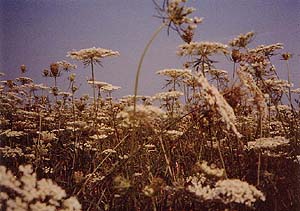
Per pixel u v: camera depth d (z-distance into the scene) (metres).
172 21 0.37
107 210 0.46
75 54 0.55
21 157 0.58
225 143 0.57
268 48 0.56
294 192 0.50
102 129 0.64
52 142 0.66
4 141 0.64
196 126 0.56
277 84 0.57
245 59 0.51
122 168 0.50
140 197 0.46
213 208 0.41
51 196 0.39
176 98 0.59
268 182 0.50
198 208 0.42
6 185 0.34
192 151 0.55
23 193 0.35
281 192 0.50
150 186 0.40
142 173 0.49
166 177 0.50
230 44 0.51
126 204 0.46
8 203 0.34
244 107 0.56
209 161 0.53
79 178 0.50
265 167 0.52
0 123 0.66
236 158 0.54
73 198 0.38
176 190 0.41
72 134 0.65
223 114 0.40
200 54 0.48
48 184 0.36
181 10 0.37
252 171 0.52
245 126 0.57
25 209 0.34
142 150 0.52
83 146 0.62
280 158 0.54
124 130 0.58
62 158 0.61
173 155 0.54
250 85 0.48
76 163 0.59
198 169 0.42
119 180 0.41
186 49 0.48
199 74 0.44
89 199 0.49
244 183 0.37
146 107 0.42
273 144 0.50
